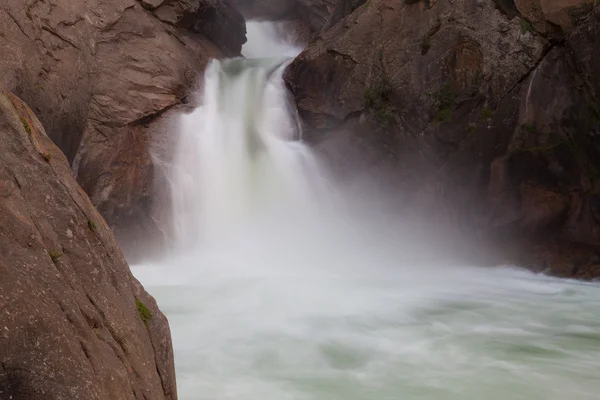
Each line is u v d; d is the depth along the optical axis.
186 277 11.12
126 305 3.88
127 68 13.91
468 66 13.44
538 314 8.73
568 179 12.12
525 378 5.92
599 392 5.53
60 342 2.91
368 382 5.77
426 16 14.28
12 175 3.47
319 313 8.38
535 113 12.48
